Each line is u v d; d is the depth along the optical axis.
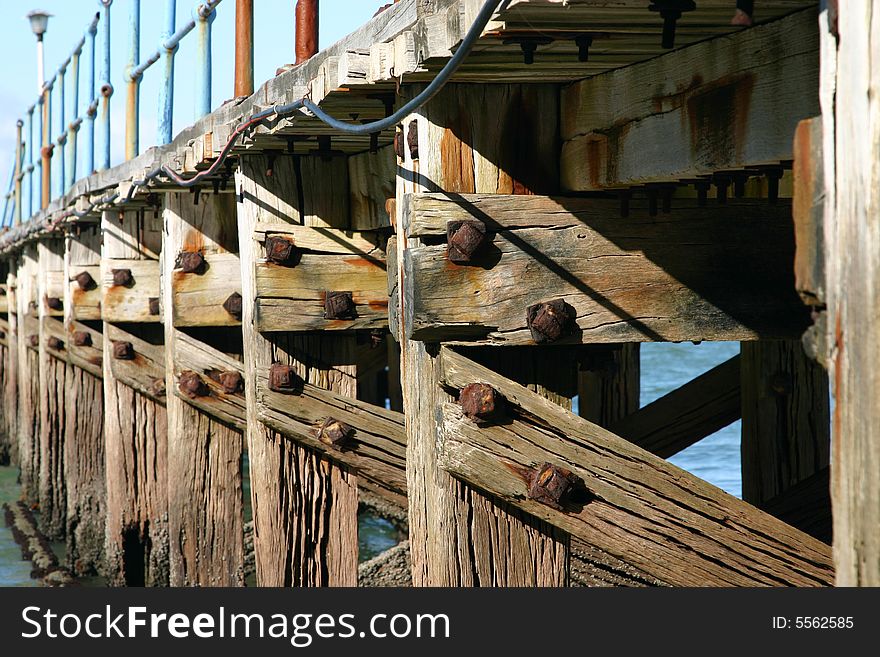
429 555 8.05
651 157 7.04
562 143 7.99
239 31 12.77
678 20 5.88
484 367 7.66
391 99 8.15
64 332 27.83
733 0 5.40
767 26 6.04
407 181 8.08
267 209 12.19
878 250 3.44
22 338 34.28
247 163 12.16
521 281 7.69
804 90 5.78
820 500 11.34
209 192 14.45
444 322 7.59
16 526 29.72
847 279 3.63
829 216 3.75
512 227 7.70
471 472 7.61
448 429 7.64
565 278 7.73
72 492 24.17
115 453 18.98
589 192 8.02
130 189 15.11
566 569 8.09
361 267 12.12
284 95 10.02
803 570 7.78
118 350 18.56
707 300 7.90
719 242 7.91
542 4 5.39
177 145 14.83
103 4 22.31
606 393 16.33
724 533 7.71
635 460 7.65
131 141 19.23
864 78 3.50
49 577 23.38
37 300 32.59
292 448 12.41
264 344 12.20
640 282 7.82
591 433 7.64
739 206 7.95
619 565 12.20
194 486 14.85
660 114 6.93
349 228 12.38
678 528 7.68
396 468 12.23
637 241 7.82
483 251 7.65
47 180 29.14
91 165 23.09
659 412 14.10
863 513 3.56
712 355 82.25
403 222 7.84
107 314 18.50
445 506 7.85
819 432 12.60
